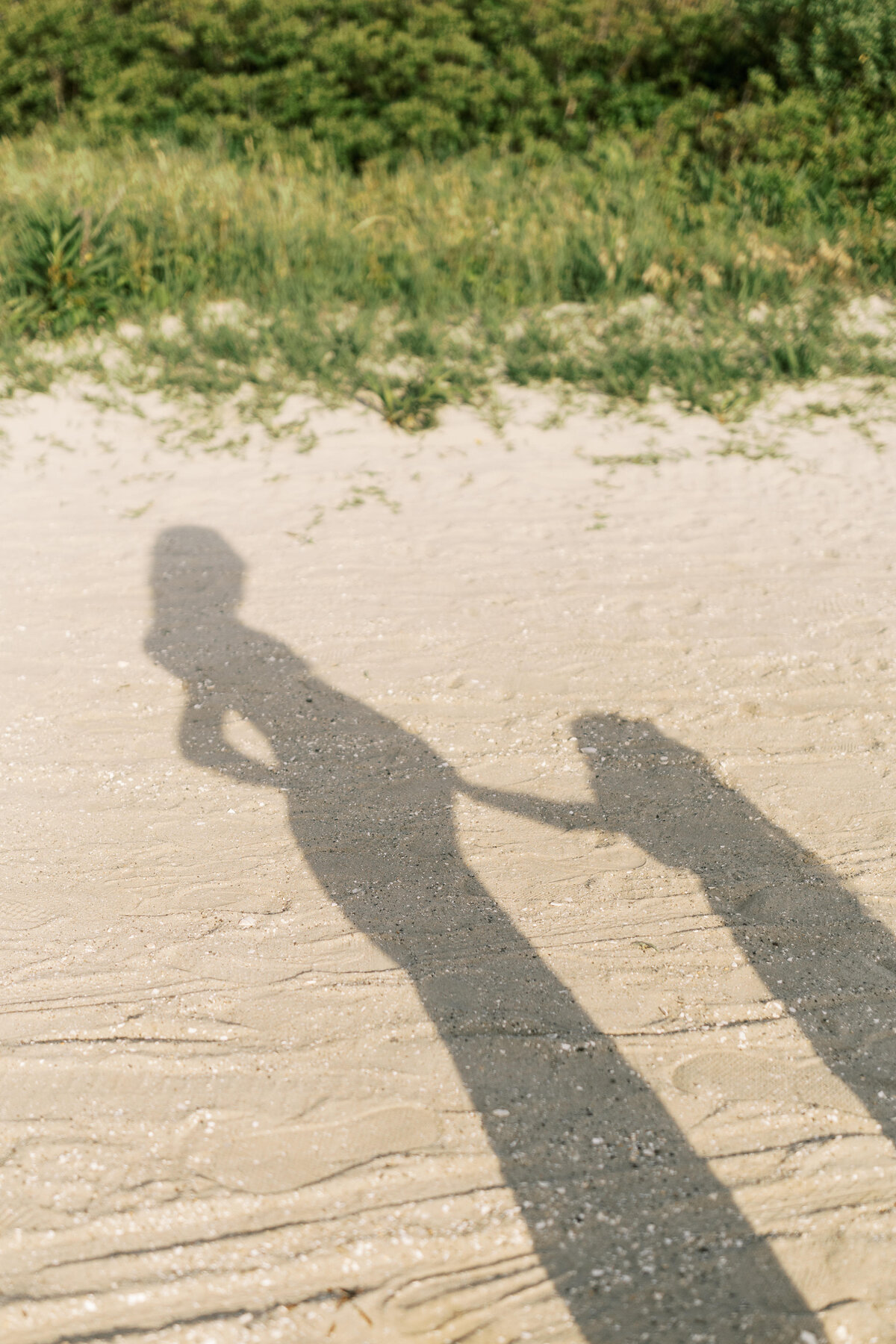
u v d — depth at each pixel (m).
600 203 8.89
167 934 3.01
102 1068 2.57
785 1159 2.33
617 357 7.37
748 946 2.96
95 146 10.67
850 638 4.60
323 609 4.92
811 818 3.49
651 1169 2.31
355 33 10.21
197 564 5.40
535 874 3.26
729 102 9.62
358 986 2.82
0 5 10.74
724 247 8.34
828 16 8.60
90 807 3.59
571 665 4.43
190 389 7.21
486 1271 2.11
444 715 4.10
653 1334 1.98
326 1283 2.09
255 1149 2.36
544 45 9.95
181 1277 2.09
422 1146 2.36
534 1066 2.57
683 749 3.87
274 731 4.02
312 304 8.03
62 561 5.45
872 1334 1.98
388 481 6.29
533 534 5.68
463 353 7.60
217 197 8.88
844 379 7.43
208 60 10.84
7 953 2.94
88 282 7.78
